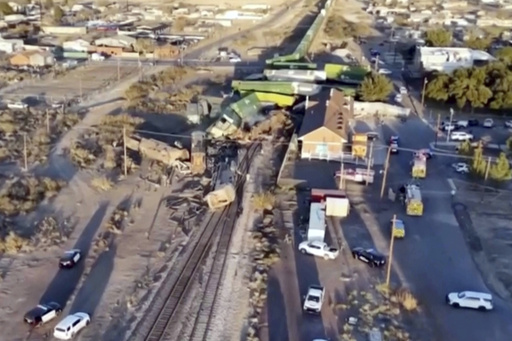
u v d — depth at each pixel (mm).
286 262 30156
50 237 32062
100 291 27578
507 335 25062
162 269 29516
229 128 47438
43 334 24484
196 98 57875
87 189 38094
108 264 29812
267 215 35062
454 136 48344
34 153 43375
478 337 24844
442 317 26125
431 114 55250
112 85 62406
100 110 54188
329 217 34906
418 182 40125
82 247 31312
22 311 25875
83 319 24875
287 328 25000
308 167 41969
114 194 37531
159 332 24703
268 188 38688
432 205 36875
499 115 55875
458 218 35250
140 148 43688
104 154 43875
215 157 43594
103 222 34031
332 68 63125
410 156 44719
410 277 29141
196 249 31359
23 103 54406
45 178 38625
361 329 24875
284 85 56219
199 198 37188
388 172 41656
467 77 57938
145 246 31625
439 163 43594
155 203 36531
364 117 53562
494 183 39375
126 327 25062
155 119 51938
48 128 48344
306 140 43250
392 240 28156
